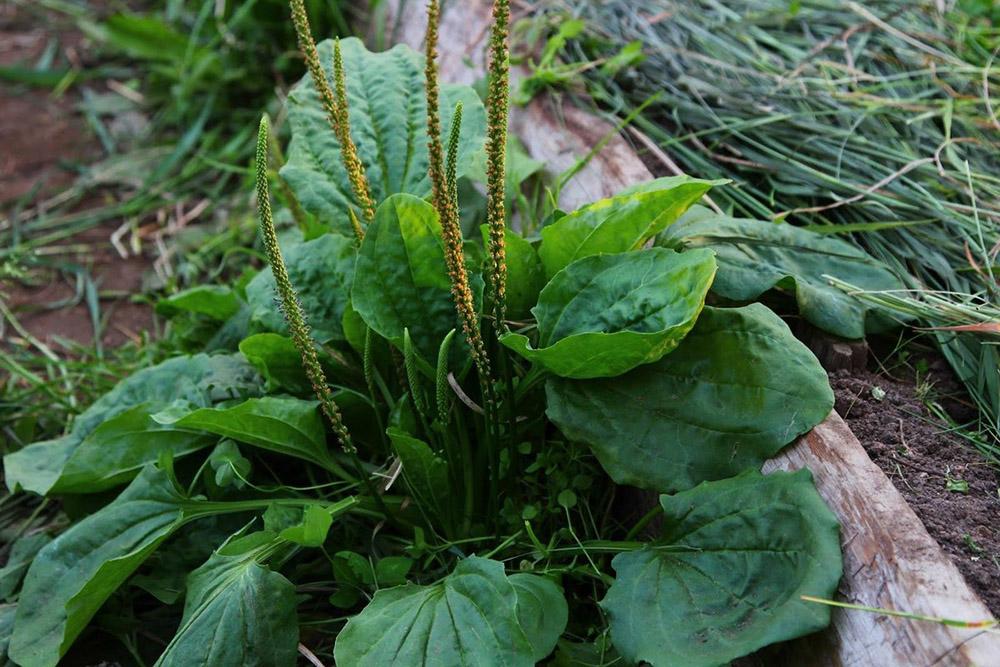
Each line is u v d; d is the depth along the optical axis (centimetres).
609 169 105
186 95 155
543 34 122
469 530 91
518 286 92
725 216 97
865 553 78
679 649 78
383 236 89
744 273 92
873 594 77
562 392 87
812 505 79
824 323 91
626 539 89
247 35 158
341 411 95
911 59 113
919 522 77
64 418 112
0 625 90
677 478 84
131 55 167
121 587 92
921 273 99
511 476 91
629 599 81
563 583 91
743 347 85
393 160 97
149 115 159
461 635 80
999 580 77
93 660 92
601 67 118
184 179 146
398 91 98
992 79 112
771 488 81
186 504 89
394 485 94
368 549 93
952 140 105
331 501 95
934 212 101
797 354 85
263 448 94
